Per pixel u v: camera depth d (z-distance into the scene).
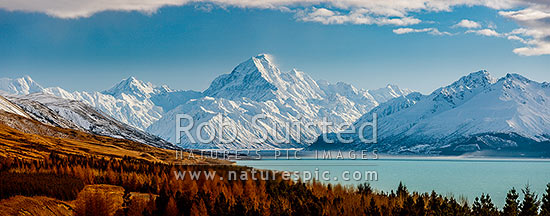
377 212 117.19
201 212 110.56
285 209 118.69
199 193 122.94
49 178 136.88
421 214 118.56
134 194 137.12
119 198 123.44
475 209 126.81
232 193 134.88
